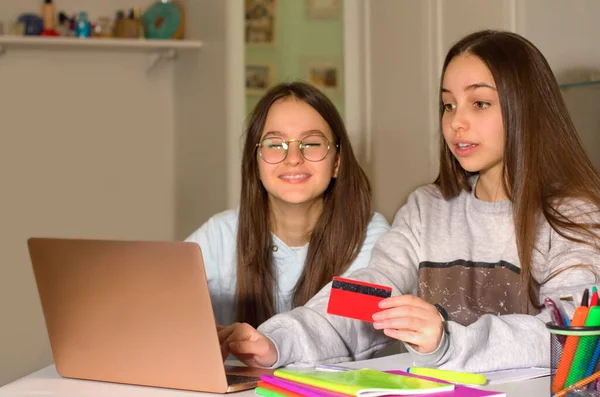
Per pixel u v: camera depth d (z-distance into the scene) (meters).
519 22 2.43
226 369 1.27
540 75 1.48
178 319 1.11
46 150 3.64
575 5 2.45
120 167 3.74
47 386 1.19
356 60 3.31
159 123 3.79
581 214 1.41
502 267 1.54
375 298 1.21
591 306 1.02
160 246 1.08
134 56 3.73
